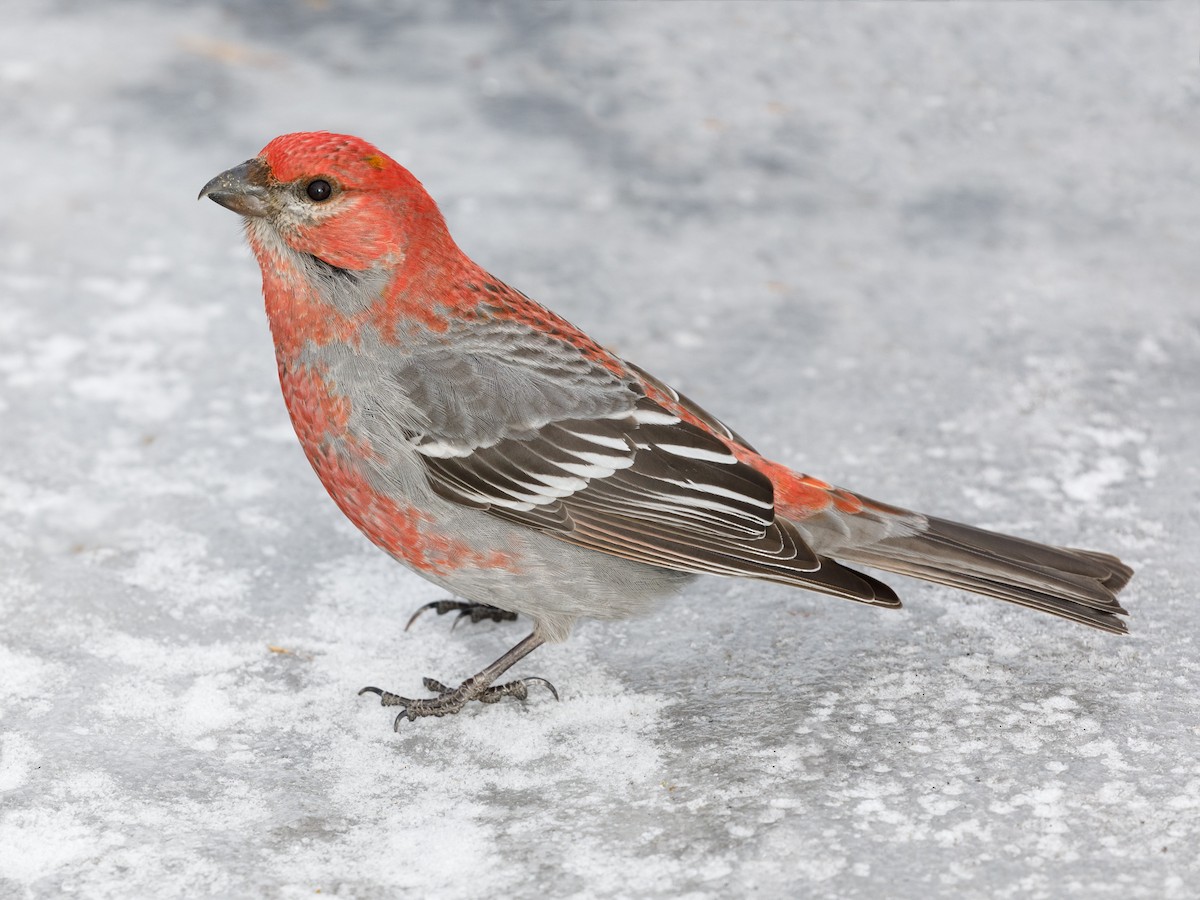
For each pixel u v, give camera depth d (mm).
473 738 9008
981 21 18688
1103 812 8062
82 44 18109
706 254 14664
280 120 16625
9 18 18703
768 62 18000
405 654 9836
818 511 9398
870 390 12570
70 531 10828
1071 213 15250
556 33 18609
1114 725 8797
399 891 7730
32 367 12781
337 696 9375
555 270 14320
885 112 17031
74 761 8688
